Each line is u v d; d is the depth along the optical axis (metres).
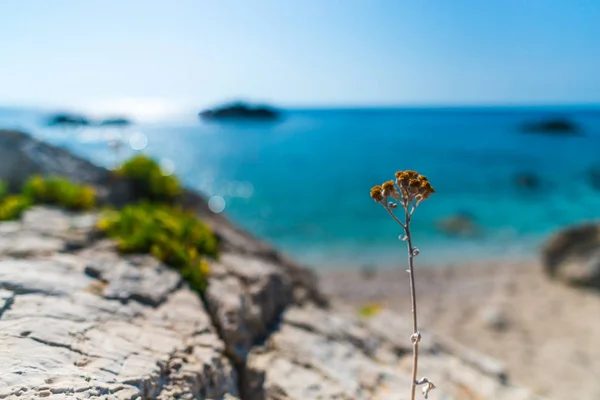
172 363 3.47
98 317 3.79
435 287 14.21
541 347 9.62
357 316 8.05
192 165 55.50
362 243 20.56
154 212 7.14
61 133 64.75
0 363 2.74
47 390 2.59
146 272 5.04
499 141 87.19
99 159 50.53
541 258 15.26
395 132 116.00
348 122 175.62
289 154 68.31
